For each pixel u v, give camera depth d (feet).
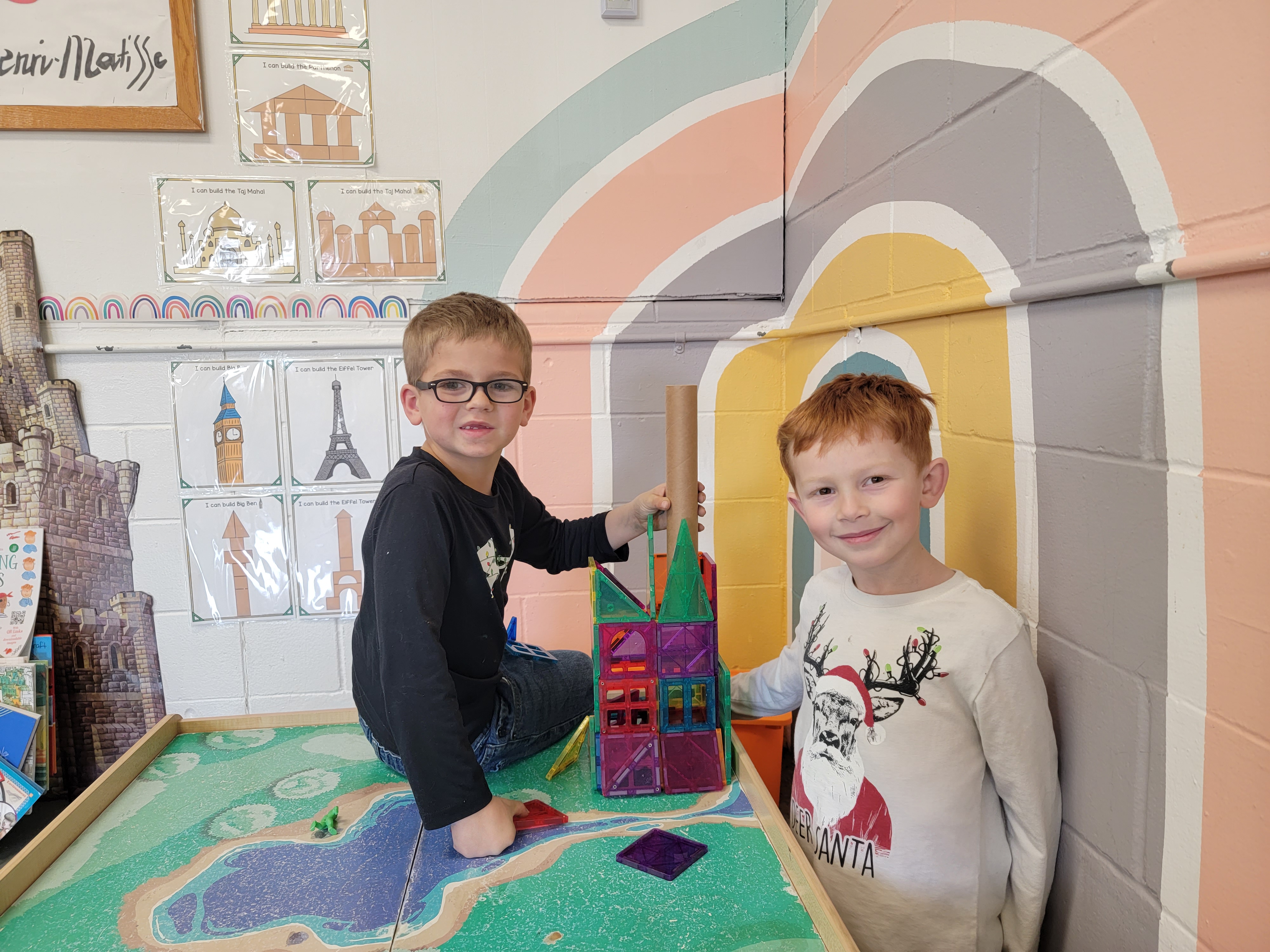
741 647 5.33
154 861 2.75
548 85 4.79
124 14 4.40
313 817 3.04
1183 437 2.03
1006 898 2.64
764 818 2.91
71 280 4.59
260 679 5.00
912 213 3.42
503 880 2.59
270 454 4.84
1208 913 2.00
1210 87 1.88
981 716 2.48
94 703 4.86
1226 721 1.93
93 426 4.72
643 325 5.01
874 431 2.53
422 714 2.69
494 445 3.12
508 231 4.86
